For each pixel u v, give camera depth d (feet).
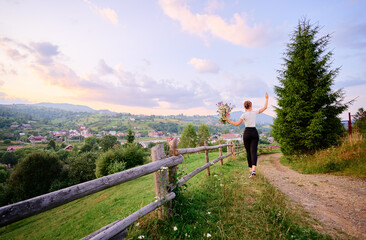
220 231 7.54
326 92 30.94
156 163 8.61
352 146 24.58
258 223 8.68
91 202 38.55
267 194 12.14
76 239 17.04
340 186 15.67
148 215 8.69
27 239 27.76
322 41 33.19
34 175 93.97
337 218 9.78
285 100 34.17
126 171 6.98
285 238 7.54
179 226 8.15
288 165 30.91
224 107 14.42
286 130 33.71
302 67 32.37
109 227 6.44
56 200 4.65
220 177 16.94
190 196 11.32
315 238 7.80
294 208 11.04
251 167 14.28
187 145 130.52
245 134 14.01
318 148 30.48
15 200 86.43
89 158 112.57
